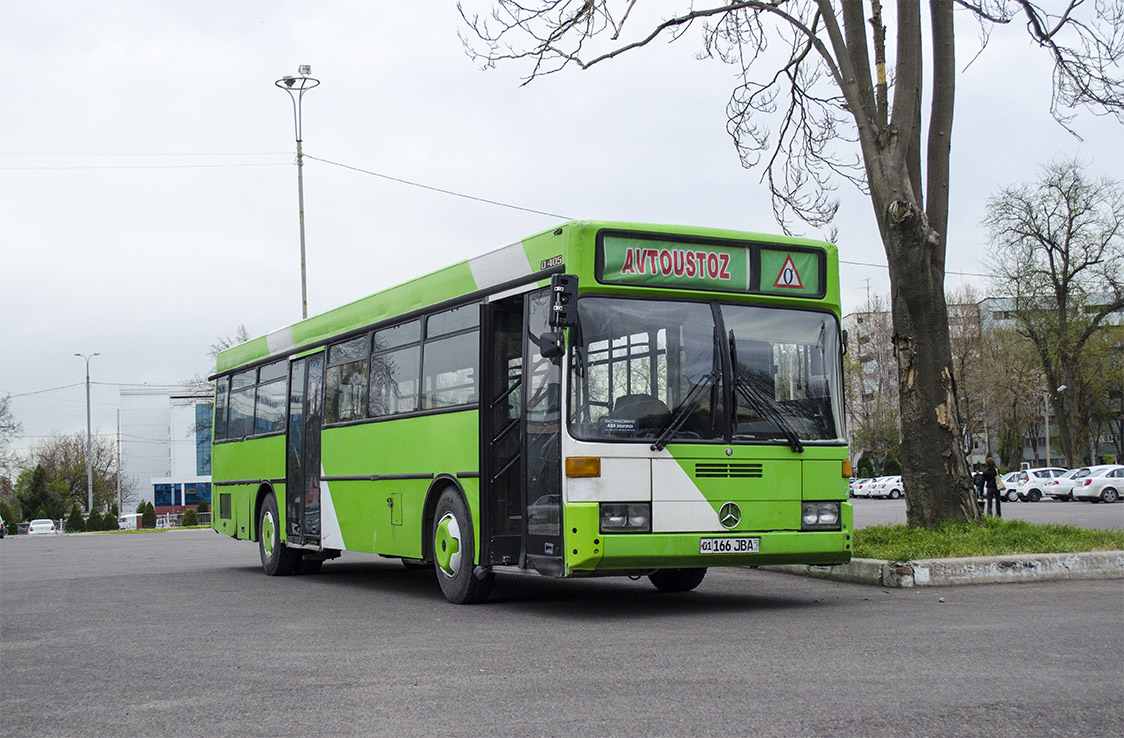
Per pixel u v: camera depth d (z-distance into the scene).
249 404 18.77
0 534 65.19
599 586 13.34
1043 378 68.75
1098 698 5.84
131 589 14.52
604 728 5.36
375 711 5.95
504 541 10.82
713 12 14.63
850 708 5.65
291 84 37.88
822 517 10.26
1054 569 12.29
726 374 10.07
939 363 14.64
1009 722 5.33
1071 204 54.69
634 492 9.56
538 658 7.49
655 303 10.02
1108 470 57.38
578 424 9.52
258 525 17.84
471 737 5.27
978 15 15.05
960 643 7.73
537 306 10.41
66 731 5.79
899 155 13.82
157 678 7.30
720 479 9.85
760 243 10.48
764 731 5.21
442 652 7.93
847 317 84.38
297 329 16.61
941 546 12.73
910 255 14.04
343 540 14.37
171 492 109.06
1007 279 56.69
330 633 9.26
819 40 14.55
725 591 12.15
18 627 10.48
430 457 12.03
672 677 6.62
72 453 117.25
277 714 5.98
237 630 9.66
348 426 14.38
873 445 85.38
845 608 10.04
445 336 11.95
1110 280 54.25
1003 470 84.25
